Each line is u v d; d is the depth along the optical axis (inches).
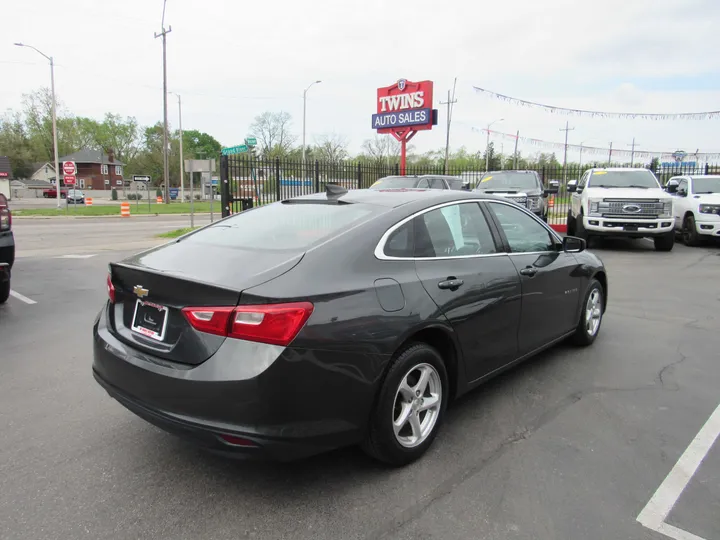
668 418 143.8
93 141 4087.1
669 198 473.1
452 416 144.4
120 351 112.6
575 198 559.8
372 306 108.2
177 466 118.6
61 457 122.2
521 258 157.9
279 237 123.7
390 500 106.1
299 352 96.4
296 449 98.6
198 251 124.5
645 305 275.9
